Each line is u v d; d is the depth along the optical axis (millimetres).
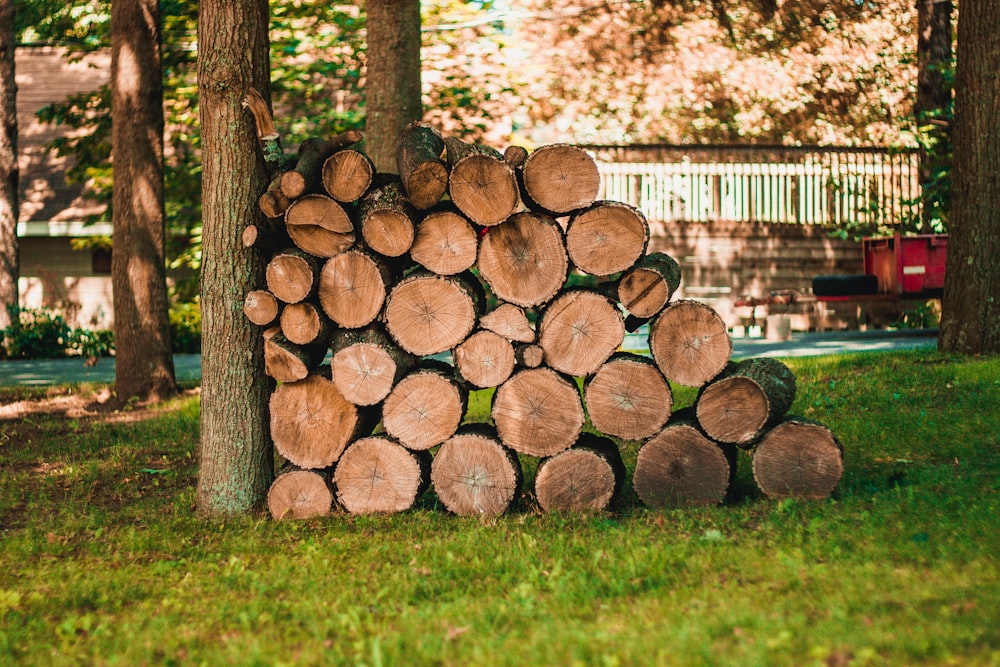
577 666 4027
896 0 26609
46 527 7328
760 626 4332
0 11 20391
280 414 7273
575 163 6828
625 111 28641
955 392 11000
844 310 21781
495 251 6941
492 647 4348
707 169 23359
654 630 4426
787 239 23406
